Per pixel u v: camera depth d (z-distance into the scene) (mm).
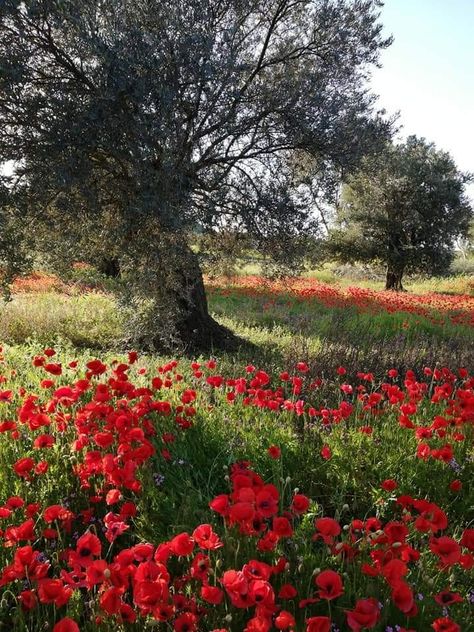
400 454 4086
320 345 8891
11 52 6484
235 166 9055
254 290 18250
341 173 9508
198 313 9602
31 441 3941
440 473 3912
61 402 4035
